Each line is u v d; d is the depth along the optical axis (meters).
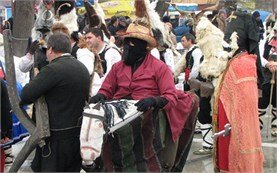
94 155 4.04
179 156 4.83
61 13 6.34
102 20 7.29
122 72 4.57
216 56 6.72
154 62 4.50
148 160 4.32
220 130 5.23
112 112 4.18
